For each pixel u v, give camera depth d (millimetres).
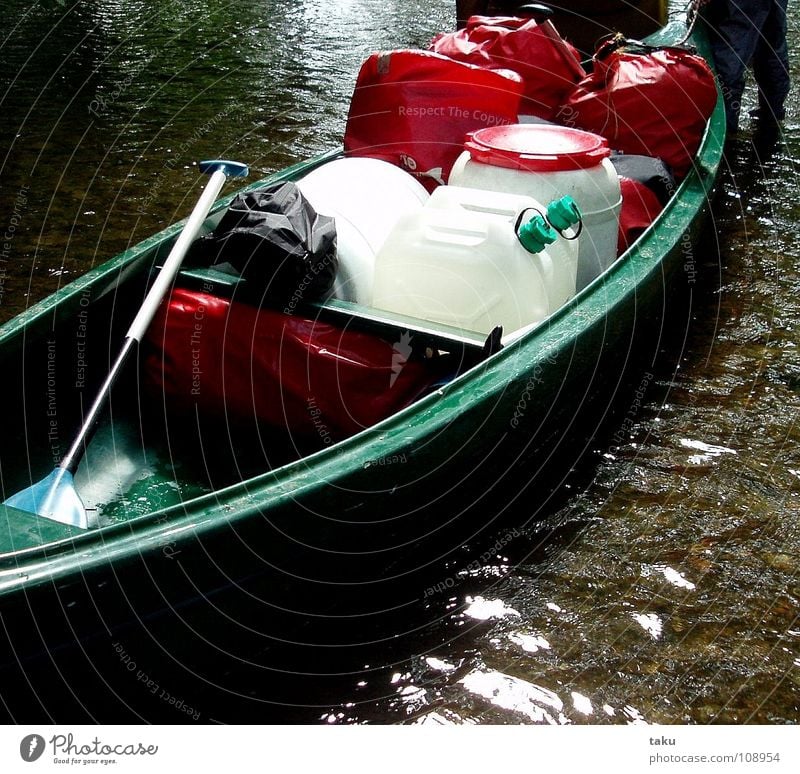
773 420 3240
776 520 2793
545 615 2471
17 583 1736
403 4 9359
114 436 2744
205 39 8023
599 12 4875
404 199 2955
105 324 2855
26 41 7945
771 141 5738
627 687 2273
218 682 2146
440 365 2639
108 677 1931
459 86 3266
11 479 2545
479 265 2539
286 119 6086
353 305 2629
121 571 1827
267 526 1998
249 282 2594
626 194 3338
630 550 2682
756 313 3904
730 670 2320
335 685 2258
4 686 1816
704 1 5109
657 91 3754
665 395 3369
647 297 2996
